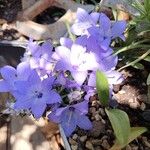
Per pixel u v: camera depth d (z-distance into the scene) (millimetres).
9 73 138
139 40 185
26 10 231
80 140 170
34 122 189
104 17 159
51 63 144
